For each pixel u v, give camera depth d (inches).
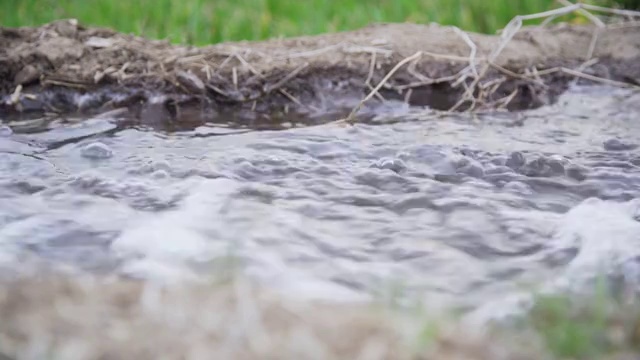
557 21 222.2
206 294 78.0
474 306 83.3
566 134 150.2
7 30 173.6
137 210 110.4
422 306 78.0
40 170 123.7
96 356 65.2
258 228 105.0
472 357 66.9
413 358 65.8
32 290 77.6
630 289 87.0
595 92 177.3
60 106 163.3
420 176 124.6
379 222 108.0
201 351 66.1
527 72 177.6
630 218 110.2
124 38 177.5
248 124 155.2
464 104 171.3
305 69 170.9
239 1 230.2
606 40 190.9
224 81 166.4
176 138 143.8
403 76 173.5
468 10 225.5
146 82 164.6
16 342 67.2
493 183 122.6
